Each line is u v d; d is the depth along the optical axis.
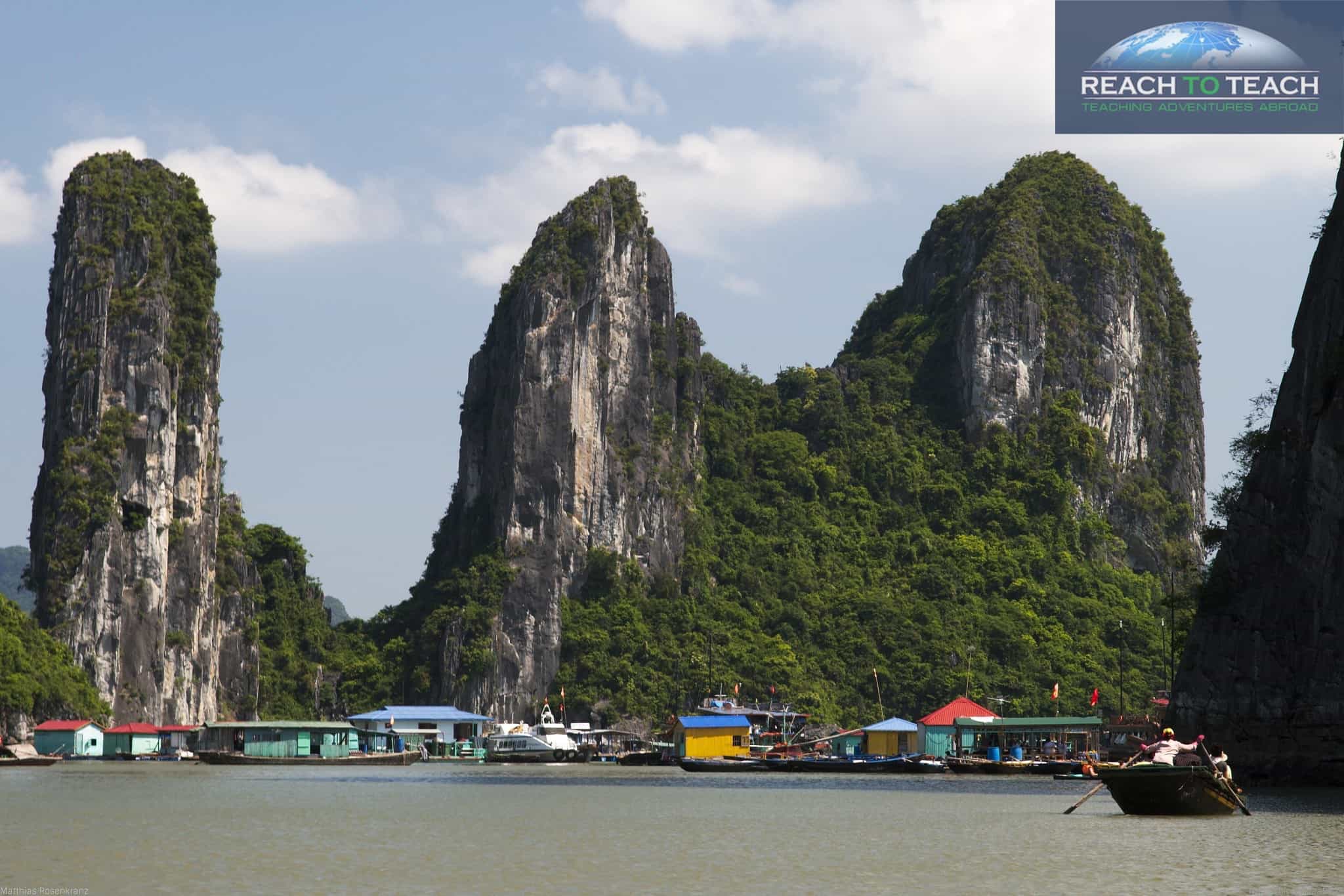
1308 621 98.94
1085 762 125.88
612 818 73.31
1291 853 53.41
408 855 55.16
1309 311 106.19
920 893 45.16
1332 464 99.12
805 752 167.00
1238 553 105.62
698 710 196.75
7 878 48.97
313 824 69.19
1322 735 95.88
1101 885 46.41
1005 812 76.00
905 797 92.75
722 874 49.47
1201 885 46.16
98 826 67.94
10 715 182.25
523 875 49.47
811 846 58.06
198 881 48.22
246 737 168.88
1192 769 66.38
